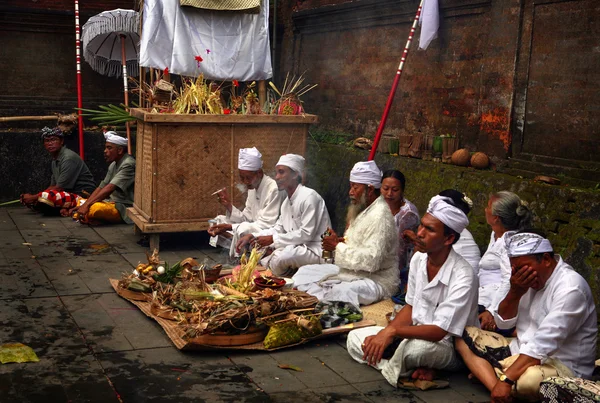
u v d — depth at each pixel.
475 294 4.14
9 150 9.54
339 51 8.80
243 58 7.94
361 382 4.12
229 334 4.48
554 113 5.81
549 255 3.76
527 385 3.65
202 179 7.13
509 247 3.82
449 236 4.06
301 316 4.65
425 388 4.05
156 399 3.77
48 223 8.35
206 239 7.75
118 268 6.44
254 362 4.37
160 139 6.93
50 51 9.98
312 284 5.34
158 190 7.00
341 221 7.67
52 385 3.89
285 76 10.05
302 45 9.66
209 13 7.76
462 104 6.81
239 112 7.54
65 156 9.00
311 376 4.18
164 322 4.88
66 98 10.16
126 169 8.30
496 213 4.72
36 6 9.79
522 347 3.73
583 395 3.35
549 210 5.38
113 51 9.80
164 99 7.34
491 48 6.35
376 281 5.27
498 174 6.07
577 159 5.62
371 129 8.21
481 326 4.52
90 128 10.19
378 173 5.21
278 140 7.35
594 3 5.42
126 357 4.35
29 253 6.89
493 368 4.00
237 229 6.36
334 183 7.99
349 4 8.30
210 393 3.88
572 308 3.67
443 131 7.06
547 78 5.86
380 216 5.11
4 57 9.77
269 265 5.99
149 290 5.38
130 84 10.41
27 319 4.98
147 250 7.19
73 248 7.16
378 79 8.06
